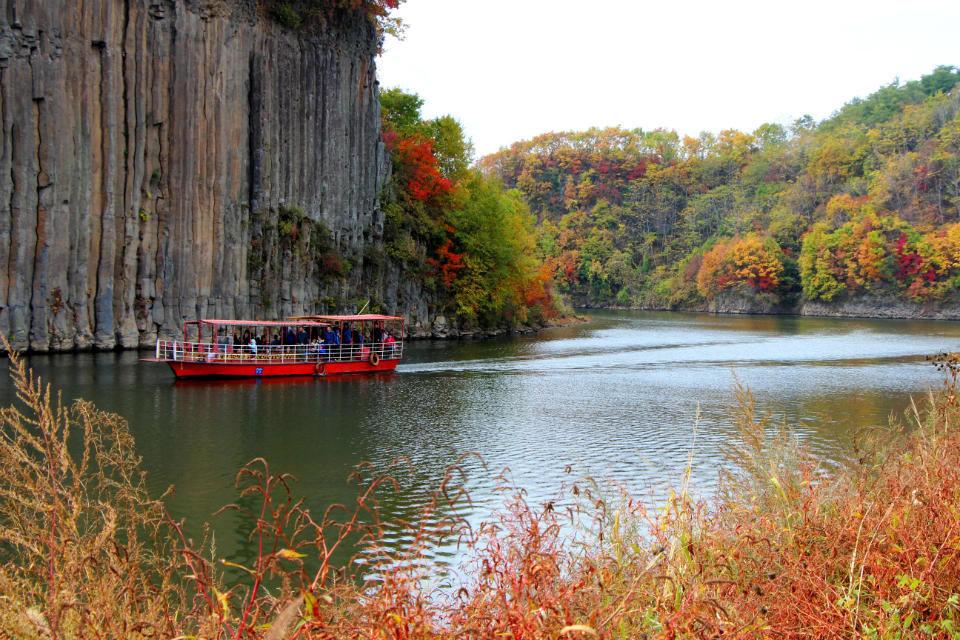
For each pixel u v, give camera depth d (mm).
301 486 19453
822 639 5871
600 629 5230
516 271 80625
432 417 29875
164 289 52375
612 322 107438
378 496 18500
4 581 5590
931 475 8133
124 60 50312
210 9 54719
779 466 10039
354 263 68750
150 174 51500
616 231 187375
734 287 148250
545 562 6043
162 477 19922
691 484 19172
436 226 75750
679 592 6211
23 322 45094
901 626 6008
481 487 19344
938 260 124562
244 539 15156
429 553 12375
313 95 64750
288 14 60969
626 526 8703
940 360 13250
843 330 91062
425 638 5164
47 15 45781
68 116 47094
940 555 6668
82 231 47844
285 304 61156
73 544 6188
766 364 50875
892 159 154625
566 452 23672
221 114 55438
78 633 5129
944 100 169125
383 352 45125
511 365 48656
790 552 7230
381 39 82000
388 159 75688
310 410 30844
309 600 5137
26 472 6895
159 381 36969
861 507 7781
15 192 44812
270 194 60406
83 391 33156
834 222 146250
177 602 9484
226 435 25516
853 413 31203
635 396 36031
